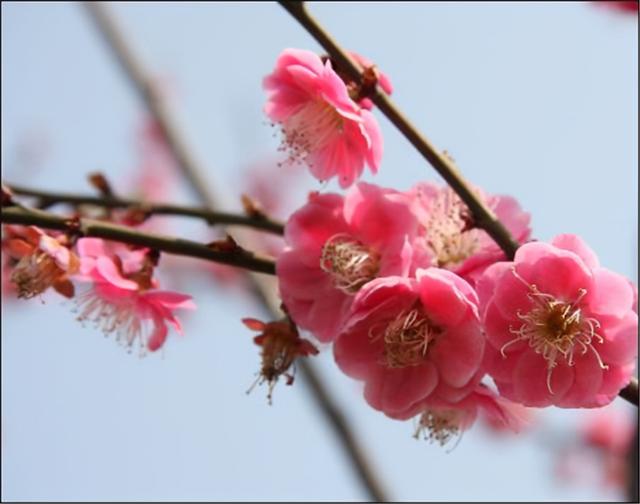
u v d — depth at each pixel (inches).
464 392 39.3
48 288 40.3
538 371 39.1
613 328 39.0
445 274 39.2
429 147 39.5
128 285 40.2
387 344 39.4
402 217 39.8
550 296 39.0
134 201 42.1
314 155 40.0
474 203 39.5
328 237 39.9
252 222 41.9
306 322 39.9
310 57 39.6
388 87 39.6
